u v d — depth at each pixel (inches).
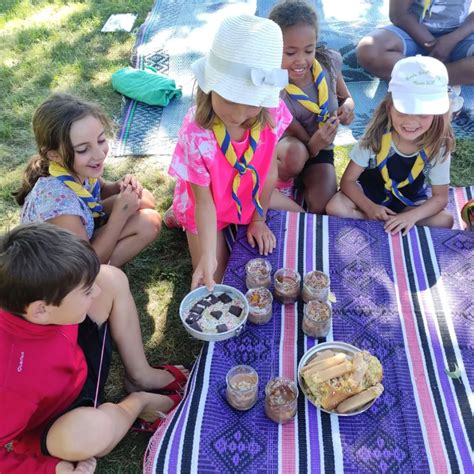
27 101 172.6
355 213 119.3
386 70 169.2
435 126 104.3
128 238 113.5
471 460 69.3
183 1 222.5
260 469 69.1
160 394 92.4
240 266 99.3
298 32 113.7
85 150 96.1
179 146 96.6
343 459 69.7
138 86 169.0
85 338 83.9
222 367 80.9
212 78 83.7
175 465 69.2
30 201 99.3
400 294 92.5
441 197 112.7
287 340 84.9
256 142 95.6
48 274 65.7
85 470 74.0
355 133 155.7
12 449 82.5
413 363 81.4
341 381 73.8
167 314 113.0
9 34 208.4
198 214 98.1
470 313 89.0
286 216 109.7
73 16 219.5
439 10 162.4
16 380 70.2
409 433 72.3
